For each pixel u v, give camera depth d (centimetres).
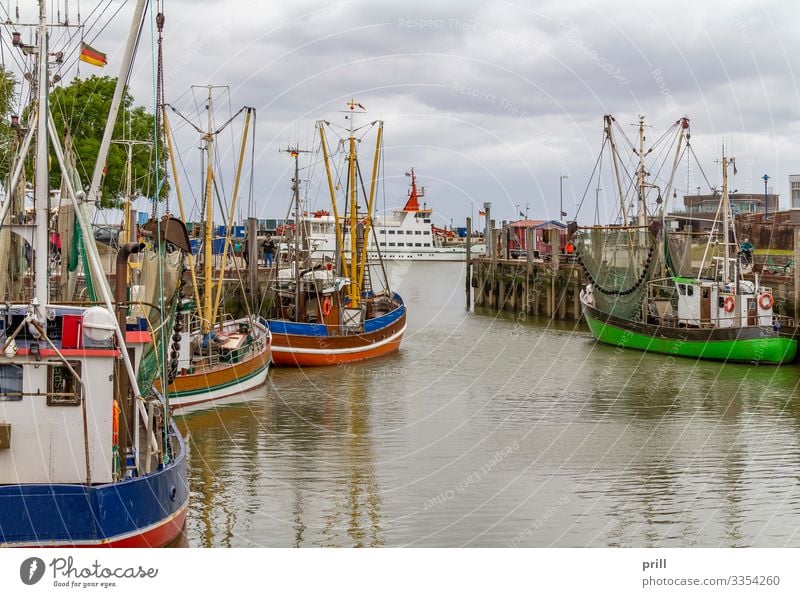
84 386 1970
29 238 2244
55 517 1911
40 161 2094
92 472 2042
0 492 1888
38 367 2008
